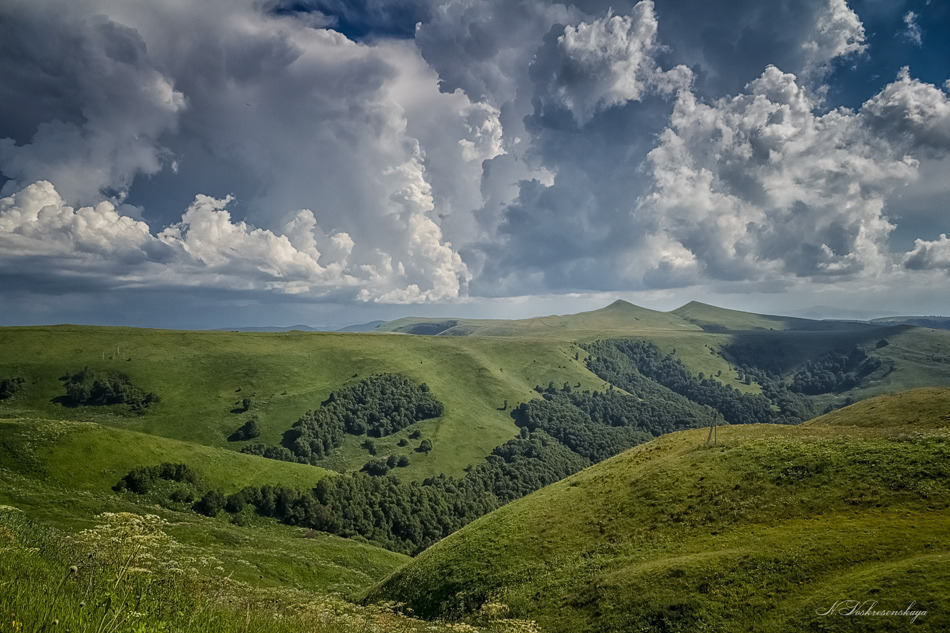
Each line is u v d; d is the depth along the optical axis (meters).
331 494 152.50
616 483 58.31
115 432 127.62
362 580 85.44
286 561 81.62
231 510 128.62
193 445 145.12
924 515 35.25
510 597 43.38
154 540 11.48
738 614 30.39
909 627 23.80
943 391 65.44
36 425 116.12
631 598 35.78
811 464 46.97
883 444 46.91
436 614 46.81
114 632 7.44
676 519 46.28
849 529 35.66
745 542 38.44
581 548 47.62
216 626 10.89
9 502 71.62
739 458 52.72
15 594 7.74
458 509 194.62
